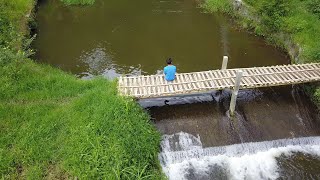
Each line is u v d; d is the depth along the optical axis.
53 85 15.06
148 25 22.42
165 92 14.50
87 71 17.94
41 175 11.02
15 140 12.05
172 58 19.09
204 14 24.00
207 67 18.39
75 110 13.43
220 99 15.95
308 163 13.77
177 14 23.91
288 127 14.95
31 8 22.42
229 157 13.96
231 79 15.46
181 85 15.07
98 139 11.95
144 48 20.00
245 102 15.88
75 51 19.56
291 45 19.23
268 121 15.09
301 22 19.48
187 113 15.20
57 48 19.73
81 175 10.85
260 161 13.83
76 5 25.00
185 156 13.78
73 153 11.54
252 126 14.84
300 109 15.74
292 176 13.27
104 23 22.59
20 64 15.89
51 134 12.38
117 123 12.66
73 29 21.78
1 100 13.95
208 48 20.06
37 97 14.21
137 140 12.38
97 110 13.20
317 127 15.11
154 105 15.55
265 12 20.95
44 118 13.01
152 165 12.37
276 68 16.47
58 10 24.22
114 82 15.31
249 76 15.70
